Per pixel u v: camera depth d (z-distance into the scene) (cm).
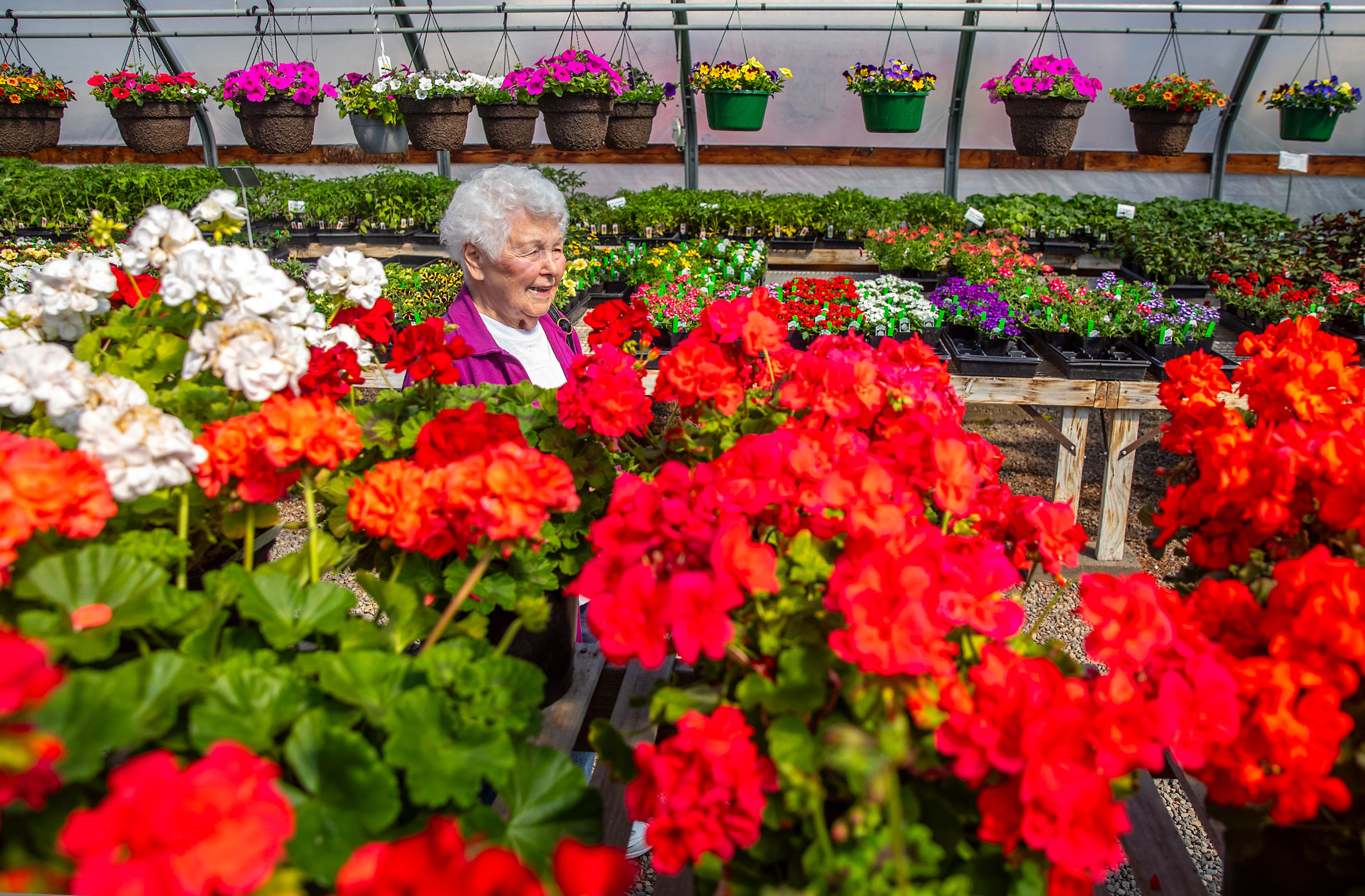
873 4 670
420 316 480
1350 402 157
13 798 77
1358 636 100
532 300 255
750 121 623
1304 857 111
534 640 155
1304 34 589
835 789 99
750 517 118
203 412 149
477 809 98
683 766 96
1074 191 746
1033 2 643
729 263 568
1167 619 102
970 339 444
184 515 124
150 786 71
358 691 101
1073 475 403
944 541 118
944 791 101
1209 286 583
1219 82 692
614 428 148
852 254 647
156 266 149
